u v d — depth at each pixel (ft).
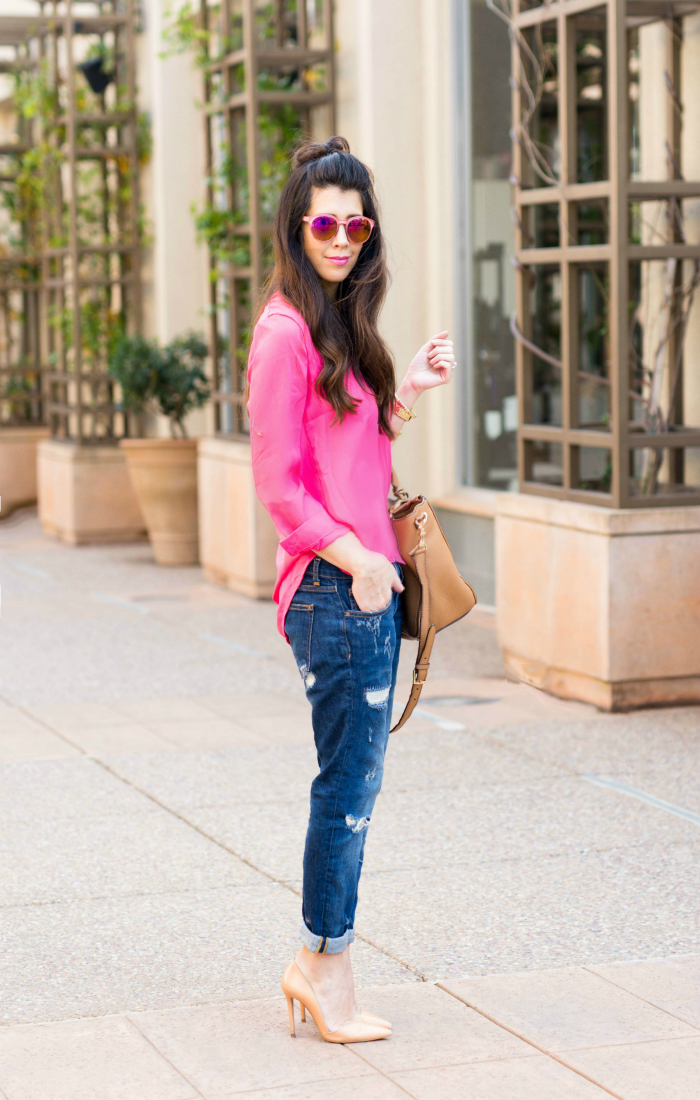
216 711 26.99
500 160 36.24
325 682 12.39
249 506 39.70
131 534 53.67
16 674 30.50
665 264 27.86
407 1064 12.18
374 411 12.49
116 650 33.12
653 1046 12.51
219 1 44.86
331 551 11.99
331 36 39.52
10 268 62.69
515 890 16.97
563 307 26.78
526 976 14.15
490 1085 11.77
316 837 12.61
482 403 37.91
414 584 12.88
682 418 28.19
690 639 25.80
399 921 15.94
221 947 15.28
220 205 46.75
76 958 14.97
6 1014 13.48
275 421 11.99
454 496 38.42
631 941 15.30
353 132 38.96
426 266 38.42
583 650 26.09
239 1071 12.07
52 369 62.23
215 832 19.34
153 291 52.19
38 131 60.95
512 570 28.17
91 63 51.80
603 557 25.18
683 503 25.76
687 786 21.26
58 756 23.52
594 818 19.77
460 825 19.49
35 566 47.32
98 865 18.02
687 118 27.81
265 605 39.29
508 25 35.50
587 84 31.94
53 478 54.90
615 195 24.71
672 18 27.45
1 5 58.03
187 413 46.88
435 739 24.30
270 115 41.98
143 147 51.88
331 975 12.73
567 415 26.84
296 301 12.17
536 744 23.79
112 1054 12.42
